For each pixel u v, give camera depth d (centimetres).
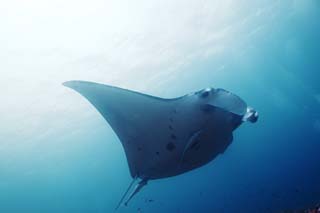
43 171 3719
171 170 430
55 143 2781
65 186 5653
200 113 391
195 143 396
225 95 378
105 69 1797
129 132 453
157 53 1938
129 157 469
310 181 2991
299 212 845
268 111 8188
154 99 425
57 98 1884
